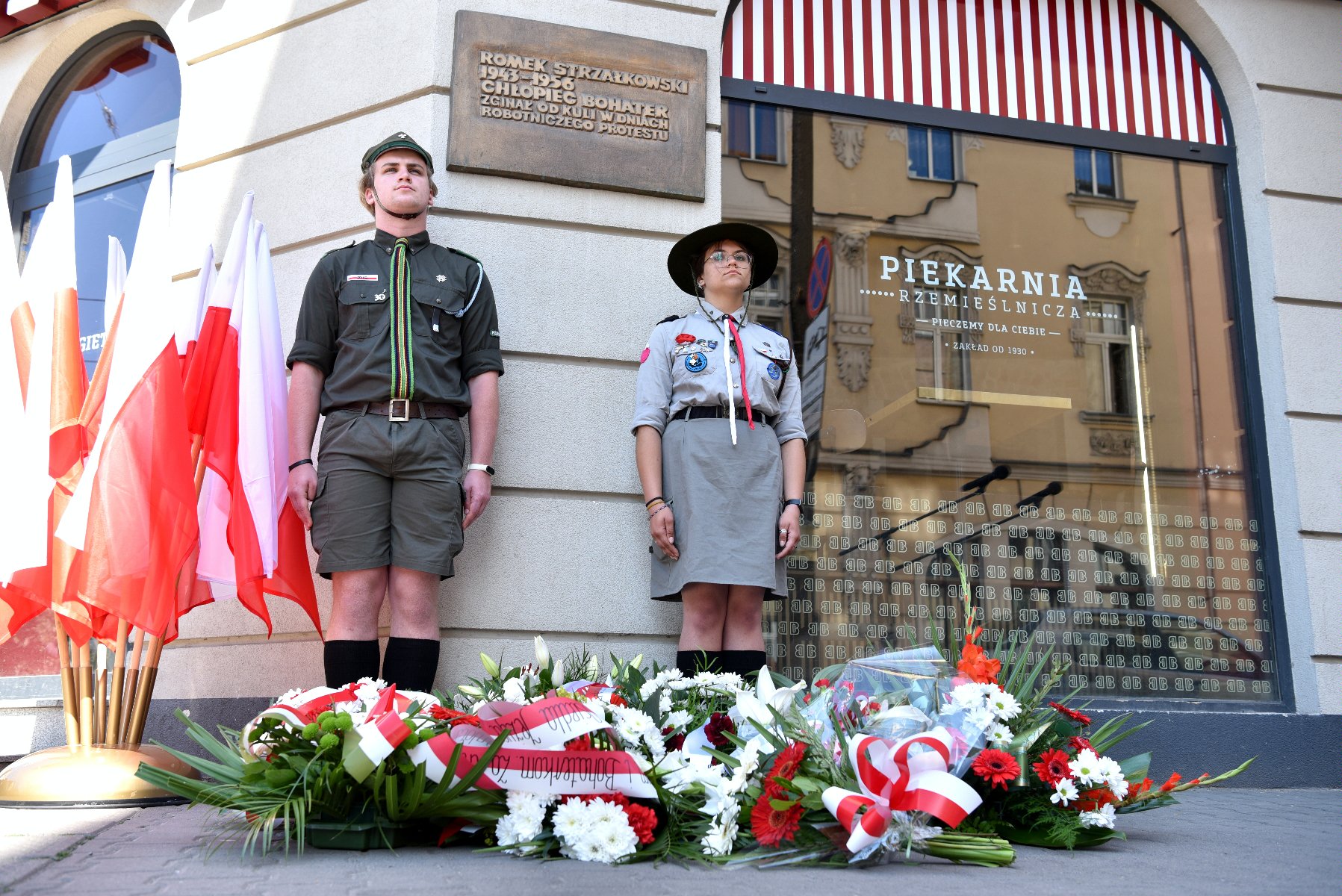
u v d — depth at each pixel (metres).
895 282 4.47
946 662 2.58
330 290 3.48
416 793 2.22
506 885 1.90
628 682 2.78
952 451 4.38
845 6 4.67
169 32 4.72
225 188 4.41
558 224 4.11
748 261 3.74
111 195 5.12
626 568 3.93
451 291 3.53
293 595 3.46
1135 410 4.62
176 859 2.14
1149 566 4.48
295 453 3.39
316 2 4.38
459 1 4.16
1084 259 4.71
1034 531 4.39
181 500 3.09
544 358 4.00
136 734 3.25
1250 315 4.81
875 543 4.22
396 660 3.30
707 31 4.39
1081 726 2.69
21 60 5.27
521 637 3.79
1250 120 4.95
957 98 4.71
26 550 3.04
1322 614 4.54
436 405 3.44
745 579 3.39
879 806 2.14
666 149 4.23
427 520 3.35
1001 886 1.97
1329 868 2.21
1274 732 4.29
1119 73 4.93
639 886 1.91
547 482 3.91
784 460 3.66
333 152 4.21
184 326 3.41
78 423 3.21
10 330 3.22
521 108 4.10
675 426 3.56
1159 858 2.35
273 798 2.20
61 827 2.59
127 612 2.95
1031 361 4.55
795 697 2.69
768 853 2.20
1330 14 5.14
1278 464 4.68
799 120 4.51
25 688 4.54
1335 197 4.95
